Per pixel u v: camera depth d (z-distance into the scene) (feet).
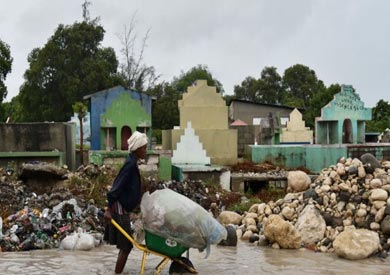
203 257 32.14
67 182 52.39
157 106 158.81
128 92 74.28
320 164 72.54
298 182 44.80
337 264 30.76
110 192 25.98
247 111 153.89
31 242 36.45
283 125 127.03
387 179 38.91
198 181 62.39
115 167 61.62
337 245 33.19
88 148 78.54
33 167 50.80
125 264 28.81
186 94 79.36
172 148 74.79
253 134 87.04
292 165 74.43
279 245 36.17
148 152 64.39
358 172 39.88
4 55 130.82
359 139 88.99
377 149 71.97
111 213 26.48
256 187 68.23
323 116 85.81
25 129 62.69
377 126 145.89
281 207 42.11
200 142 72.54
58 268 28.32
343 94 86.58
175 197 26.68
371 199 37.52
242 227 41.83
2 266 29.04
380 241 34.86
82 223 41.11
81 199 47.57
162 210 26.04
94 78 147.74
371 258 32.60
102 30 157.89
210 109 79.20
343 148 70.33
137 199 26.61
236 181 66.23
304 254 34.06
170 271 27.02
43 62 153.48
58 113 156.15
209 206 54.39
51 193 48.70
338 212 38.55
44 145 62.95
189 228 26.04
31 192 49.65
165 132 82.58
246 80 245.24
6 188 47.85
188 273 27.09
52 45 152.56
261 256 32.99
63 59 151.74
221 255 33.09
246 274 27.48
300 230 37.09
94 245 36.19
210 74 220.23
